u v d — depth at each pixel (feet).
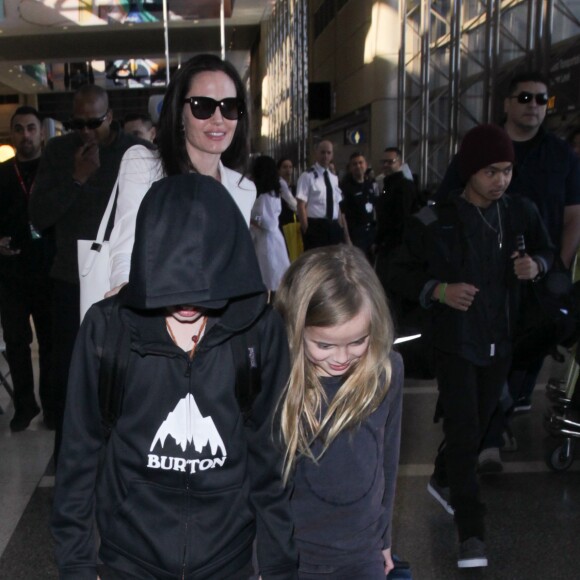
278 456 5.12
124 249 7.44
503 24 29.17
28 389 14.55
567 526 10.71
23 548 10.14
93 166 10.24
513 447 13.52
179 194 4.54
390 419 6.19
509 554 9.94
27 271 13.97
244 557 5.07
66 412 4.89
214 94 7.46
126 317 4.71
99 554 5.08
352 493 5.83
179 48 88.43
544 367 18.95
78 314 10.42
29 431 14.51
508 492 11.82
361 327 5.45
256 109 108.68
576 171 12.20
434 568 9.62
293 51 76.02
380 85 48.75
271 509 5.08
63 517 4.88
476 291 9.04
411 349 9.98
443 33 38.50
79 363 4.83
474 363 9.39
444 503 11.02
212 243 4.46
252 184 8.27
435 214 9.60
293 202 27.40
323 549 5.89
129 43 82.64
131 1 66.90
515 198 9.69
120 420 4.83
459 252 9.38
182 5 66.74
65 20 67.62
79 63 110.11
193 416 4.77
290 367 5.23
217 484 4.84
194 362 4.75
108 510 4.93
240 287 4.54
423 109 39.81
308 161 70.59
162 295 4.34
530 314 9.92
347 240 29.22
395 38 48.24
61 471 4.91
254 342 4.90
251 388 4.89
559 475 12.49
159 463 4.78
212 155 7.76
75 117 10.11
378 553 6.03
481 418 9.94
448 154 34.99
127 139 10.67
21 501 11.47
